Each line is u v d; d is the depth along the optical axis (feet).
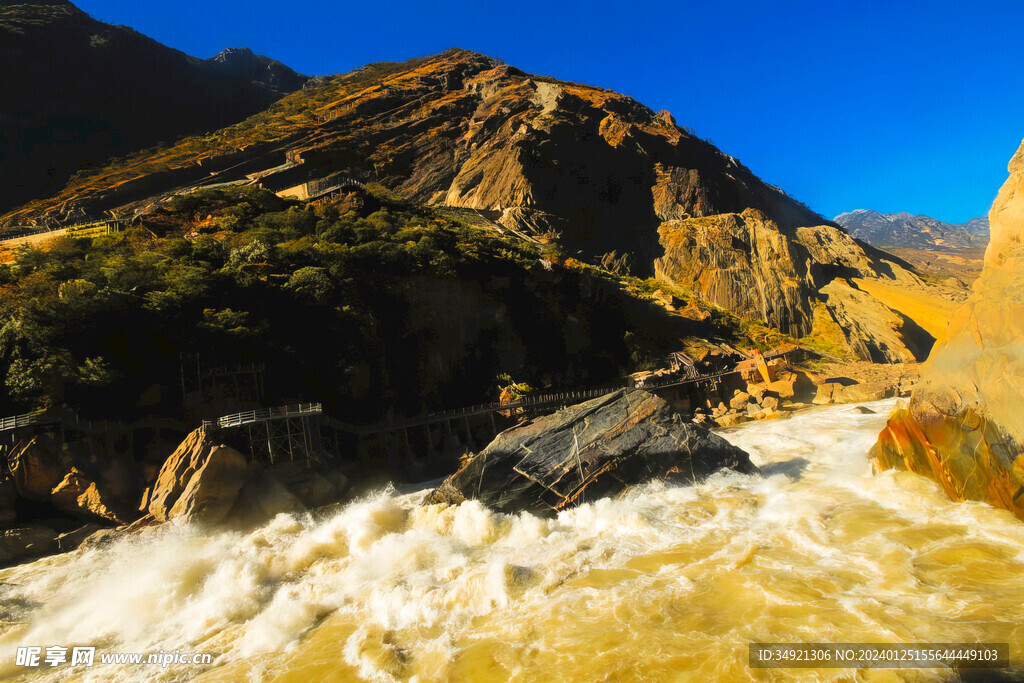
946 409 65.10
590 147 441.27
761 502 77.82
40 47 524.52
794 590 50.78
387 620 57.77
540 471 90.33
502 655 47.75
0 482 113.29
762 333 295.07
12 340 131.23
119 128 544.21
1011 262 55.31
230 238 201.67
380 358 180.75
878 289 373.61
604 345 243.40
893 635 42.11
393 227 230.48
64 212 374.22
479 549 76.64
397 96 557.74
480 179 429.79
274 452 132.36
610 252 376.48
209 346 150.30
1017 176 58.23
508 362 212.23
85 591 81.15
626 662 43.88
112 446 127.03
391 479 155.53
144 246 186.60
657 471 90.17
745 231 385.91
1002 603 44.06
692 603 51.49
